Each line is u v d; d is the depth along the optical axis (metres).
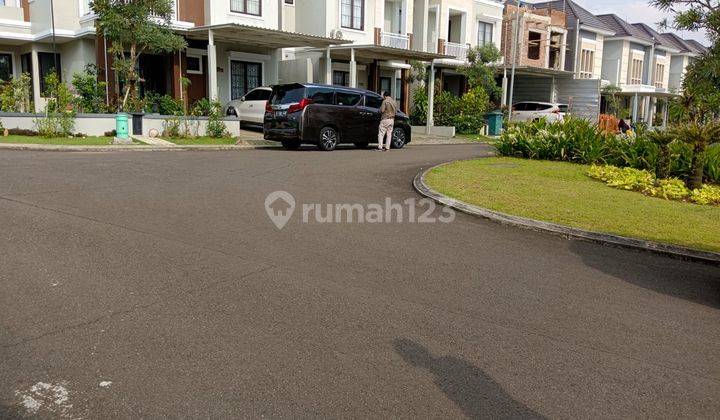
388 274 6.00
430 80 28.23
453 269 6.30
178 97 21.77
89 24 21.55
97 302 4.91
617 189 11.91
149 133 18.50
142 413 3.39
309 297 5.23
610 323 5.05
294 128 16.78
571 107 36.59
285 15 26.89
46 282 5.29
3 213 7.41
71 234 6.70
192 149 16.81
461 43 34.25
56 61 23.09
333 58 26.78
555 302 5.49
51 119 17.19
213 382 3.75
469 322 4.89
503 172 13.38
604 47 46.03
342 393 3.68
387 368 4.02
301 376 3.86
